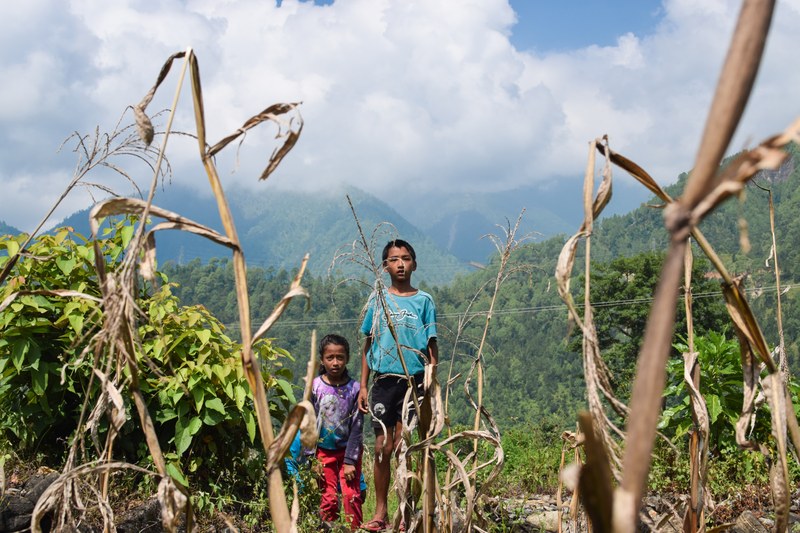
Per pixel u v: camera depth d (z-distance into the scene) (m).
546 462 6.69
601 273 53.38
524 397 111.00
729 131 0.59
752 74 0.59
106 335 1.24
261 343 5.45
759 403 1.30
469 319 2.42
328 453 5.42
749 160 0.58
